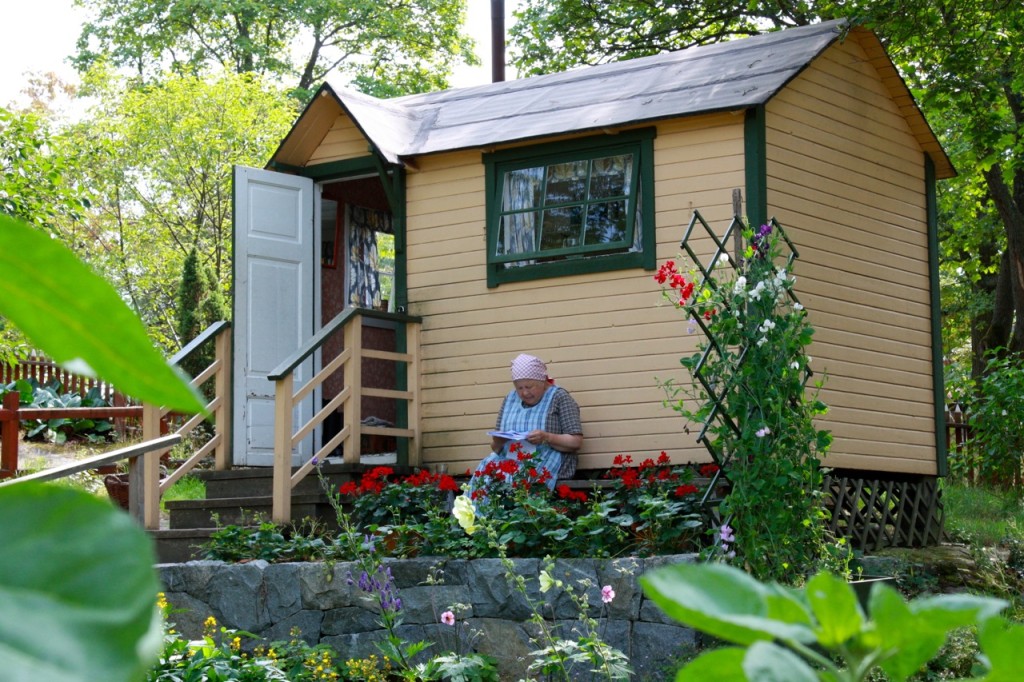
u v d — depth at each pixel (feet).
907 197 31.91
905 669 1.44
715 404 22.40
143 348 1.06
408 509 26.07
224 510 28.04
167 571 24.29
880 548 29.53
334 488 27.84
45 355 1.11
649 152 27.99
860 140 30.45
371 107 31.96
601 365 28.17
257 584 23.54
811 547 22.29
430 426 30.27
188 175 70.79
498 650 21.68
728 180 27.22
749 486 21.77
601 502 24.21
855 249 29.84
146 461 27.96
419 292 30.76
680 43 57.36
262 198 31.48
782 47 29.27
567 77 32.60
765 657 1.30
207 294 64.64
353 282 36.70
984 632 1.37
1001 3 40.19
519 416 27.02
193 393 1.08
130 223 76.48
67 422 57.31
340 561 23.47
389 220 38.63
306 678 19.94
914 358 31.30
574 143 28.89
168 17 86.79
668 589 1.34
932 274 32.19
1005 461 39.47
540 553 22.72
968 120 44.75
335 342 35.91
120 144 43.78
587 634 20.98
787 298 26.21
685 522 23.00
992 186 48.73
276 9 85.51
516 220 29.55
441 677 20.30
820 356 28.43
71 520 0.97
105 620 0.91
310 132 32.04
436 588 22.45
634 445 27.55
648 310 27.78
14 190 32.42
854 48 30.66
